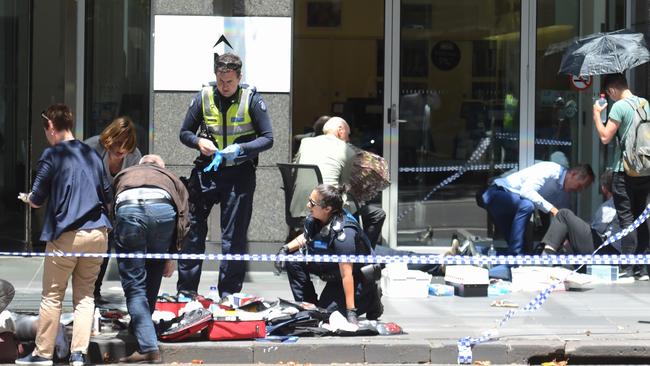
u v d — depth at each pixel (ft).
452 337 107.14
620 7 155.43
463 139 157.17
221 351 101.91
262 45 141.69
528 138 156.56
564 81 156.76
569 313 120.06
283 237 143.13
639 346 104.17
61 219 95.81
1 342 99.30
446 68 156.76
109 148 102.99
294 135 156.87
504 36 156.56
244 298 112.88
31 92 152.66
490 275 138.82
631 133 130.93
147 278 103.71
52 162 96.37
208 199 115.96
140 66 151.02
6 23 152.05
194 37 141.38
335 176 131.13
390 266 130.52
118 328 107.34
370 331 107.65
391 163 156.46
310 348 102.83
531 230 143.74
